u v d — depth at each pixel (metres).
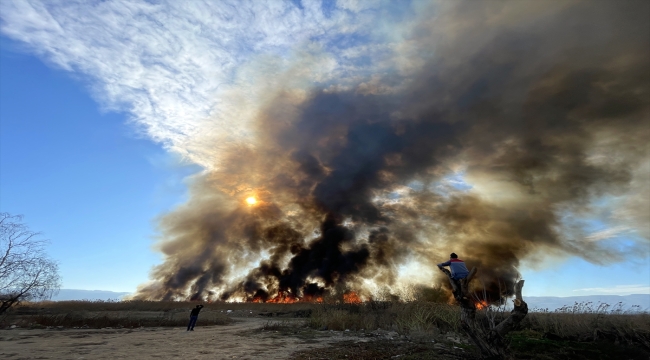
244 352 11.44
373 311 22.09
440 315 17.36
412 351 11.40
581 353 11.35
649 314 14.17
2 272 20.55
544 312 17.27
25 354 10.47
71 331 18.42
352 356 10.65
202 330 20.58
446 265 10.27
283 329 19.67
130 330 19.92
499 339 9.28
